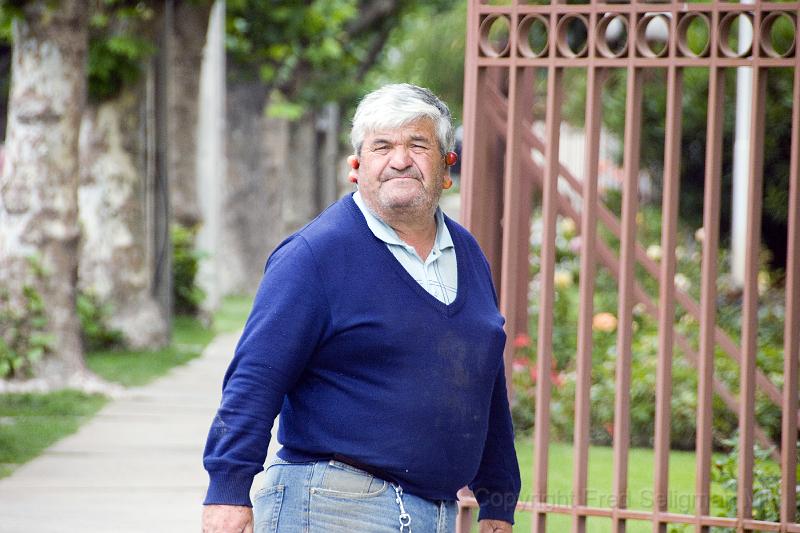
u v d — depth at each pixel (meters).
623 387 12.50
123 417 26.47
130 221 38.88
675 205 12.37
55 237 29.27
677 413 22.95
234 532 8.63
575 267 36.00
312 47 69.06
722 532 13.66
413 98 9.09
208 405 28.61
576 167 50.12
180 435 24.58
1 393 28.27
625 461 12.52
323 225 9.04
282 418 9.25
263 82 74.44
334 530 8.77
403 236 9.14
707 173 12.24
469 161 13.12
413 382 8.82
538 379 12.81
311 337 8.80
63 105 29.22
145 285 39.34
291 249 8.96
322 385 8.91
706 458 12.32
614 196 46.06
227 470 8.66
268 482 9.13
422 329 8.87
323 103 78.62
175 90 49.16
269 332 8.75
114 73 37.69
